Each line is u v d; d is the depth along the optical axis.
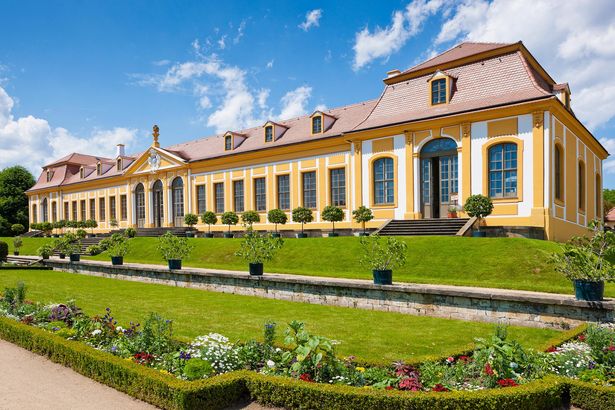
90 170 48.19
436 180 23.02
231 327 9.62
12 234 52.38
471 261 15.26
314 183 28.80
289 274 15.88
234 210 33.50
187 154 38.34
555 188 20.67
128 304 12.55
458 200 21.94
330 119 28.89
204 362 5.84
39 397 5.70
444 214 22.69
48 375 6.55
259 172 31.73
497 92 21.27
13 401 5.56
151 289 15.82
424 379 5.56
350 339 8.55
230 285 14.88
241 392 5.52
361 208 24.19
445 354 6.58
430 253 16.55
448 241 17.31
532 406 4.97
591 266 8.95
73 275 21.02
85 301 13.09
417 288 10.81
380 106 25.72
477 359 5.64
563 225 21.23
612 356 5.98
